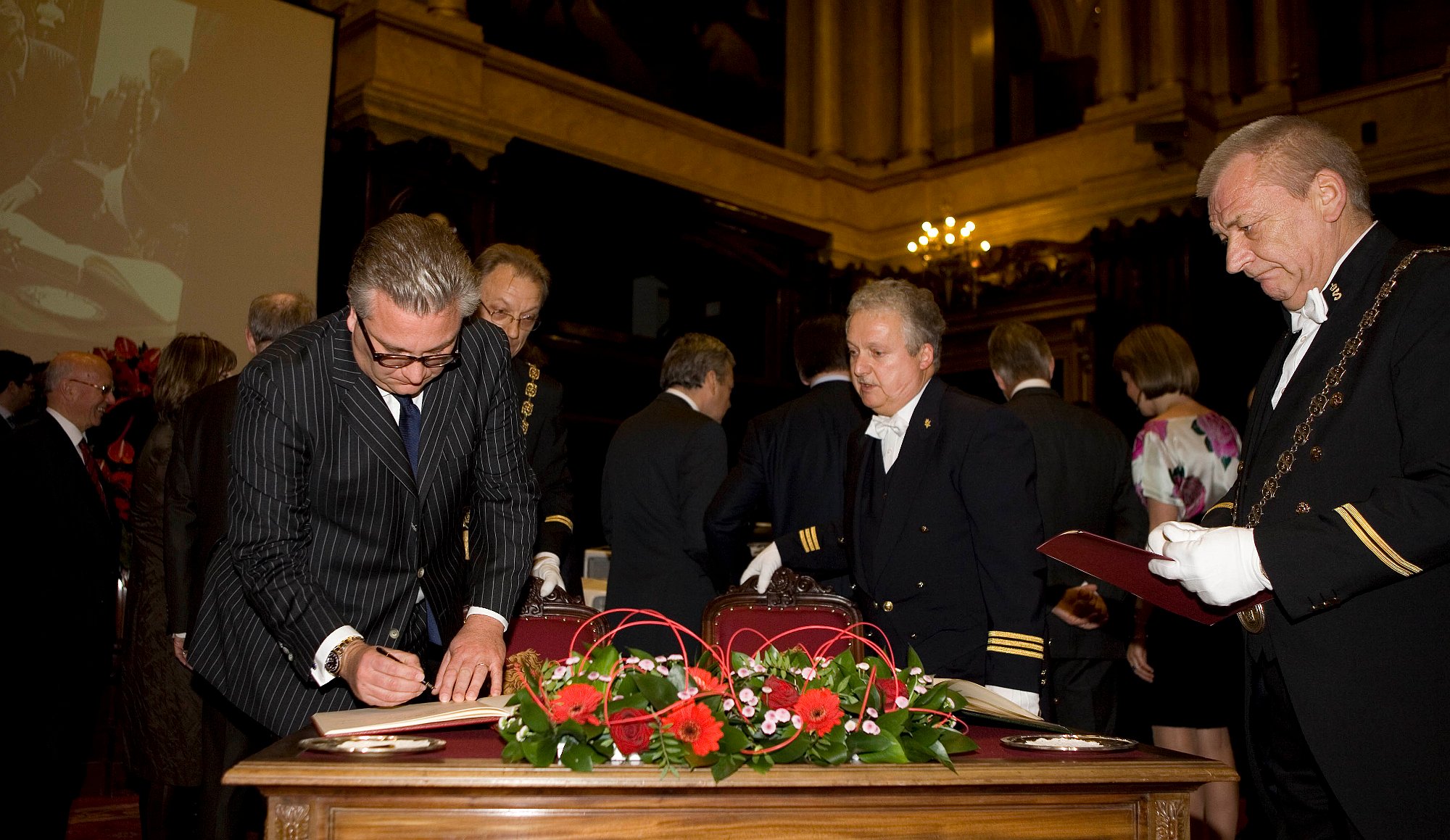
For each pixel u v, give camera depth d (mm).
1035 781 1230
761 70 10492
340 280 7426
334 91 7387
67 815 3051
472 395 1870
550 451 3027
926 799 1224
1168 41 9297
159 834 2984
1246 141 1655
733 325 9742
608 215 8680
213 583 1906
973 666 2074
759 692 1340
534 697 1236
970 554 2104
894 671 1456
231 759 2549
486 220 7957
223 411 2592
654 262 9156
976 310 10016
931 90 11062
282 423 1684
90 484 3166
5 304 6113
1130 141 9414
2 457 2945
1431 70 8398
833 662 1432
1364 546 1391
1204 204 8867
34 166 6266
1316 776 1619
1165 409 3133
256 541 1665
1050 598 2932
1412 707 1444
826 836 1196
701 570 3117
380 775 1111
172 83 6770
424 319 1592
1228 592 1432
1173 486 2977
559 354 8266
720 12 10180
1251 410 1803
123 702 3104
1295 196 1604
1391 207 8180
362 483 1733
